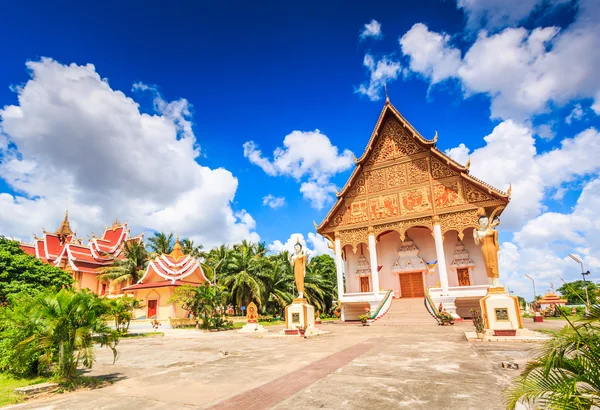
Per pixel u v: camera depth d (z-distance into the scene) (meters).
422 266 28.38
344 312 27.62
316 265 50.12
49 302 8.20
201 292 25.78
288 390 6.76
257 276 37.62
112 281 40.28
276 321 35.88
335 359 9.93
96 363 11.08
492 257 13.90
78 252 43.53
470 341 12.71
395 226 26.84
